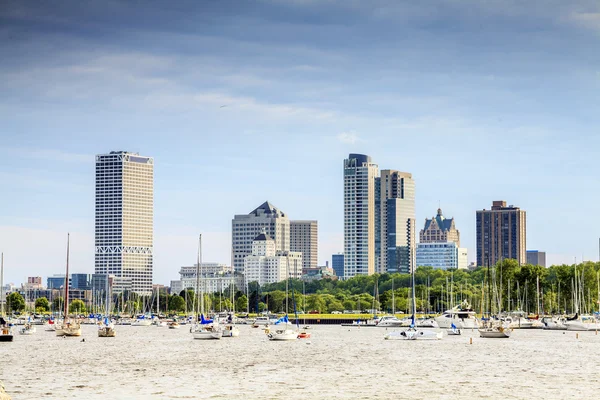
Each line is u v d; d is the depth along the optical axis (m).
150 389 171.75
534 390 170.00
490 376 193.62
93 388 173.62
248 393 165.88
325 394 164.62
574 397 161.50
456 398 160.00
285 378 190.38
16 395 163.62
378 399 158.62
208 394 164.62
